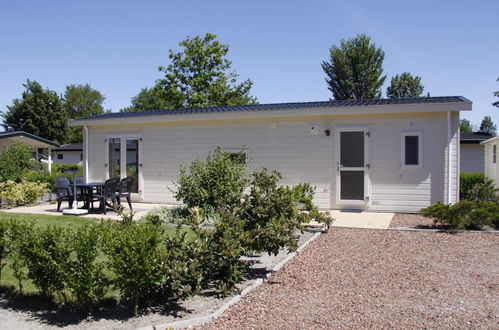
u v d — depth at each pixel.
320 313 3.89
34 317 3.84
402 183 10.22
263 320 3.75
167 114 12.01
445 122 9.91
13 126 43.06
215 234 4.52
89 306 3.92
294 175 11.04
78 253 3.83
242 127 11.54
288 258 6.00
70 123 13.44
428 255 6.08
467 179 16.12
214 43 32.59
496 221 8.24
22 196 11.78
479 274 5.10
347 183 10.64
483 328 3.50
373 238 7.33
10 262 5.25
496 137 14.43
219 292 4.33
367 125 10.45
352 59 44.47
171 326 3.59
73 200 10.60
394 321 3.67
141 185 12.66
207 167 8.92
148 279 3.78
